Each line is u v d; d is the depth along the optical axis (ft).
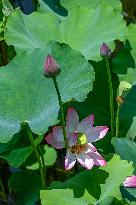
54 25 6.91
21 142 6.59
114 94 6.84
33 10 8.30
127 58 6.94
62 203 5.15
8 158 6.36
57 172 7.55
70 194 5.25
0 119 5.43
